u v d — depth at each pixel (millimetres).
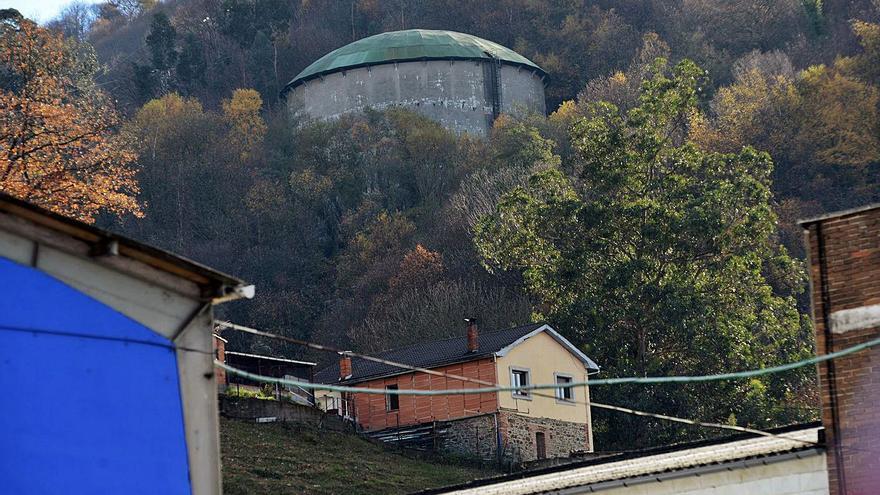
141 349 14391
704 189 77562
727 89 117125
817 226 20766
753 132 105375
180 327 14664
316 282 111812
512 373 62906
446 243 105688
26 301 13930
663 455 27031
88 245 14281
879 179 102938
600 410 70250
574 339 72375
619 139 79750
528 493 24812
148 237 115188
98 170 52688
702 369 71250
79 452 13812
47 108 50750
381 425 65875
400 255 106750
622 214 75625
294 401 61125
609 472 25141
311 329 105062
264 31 157750
